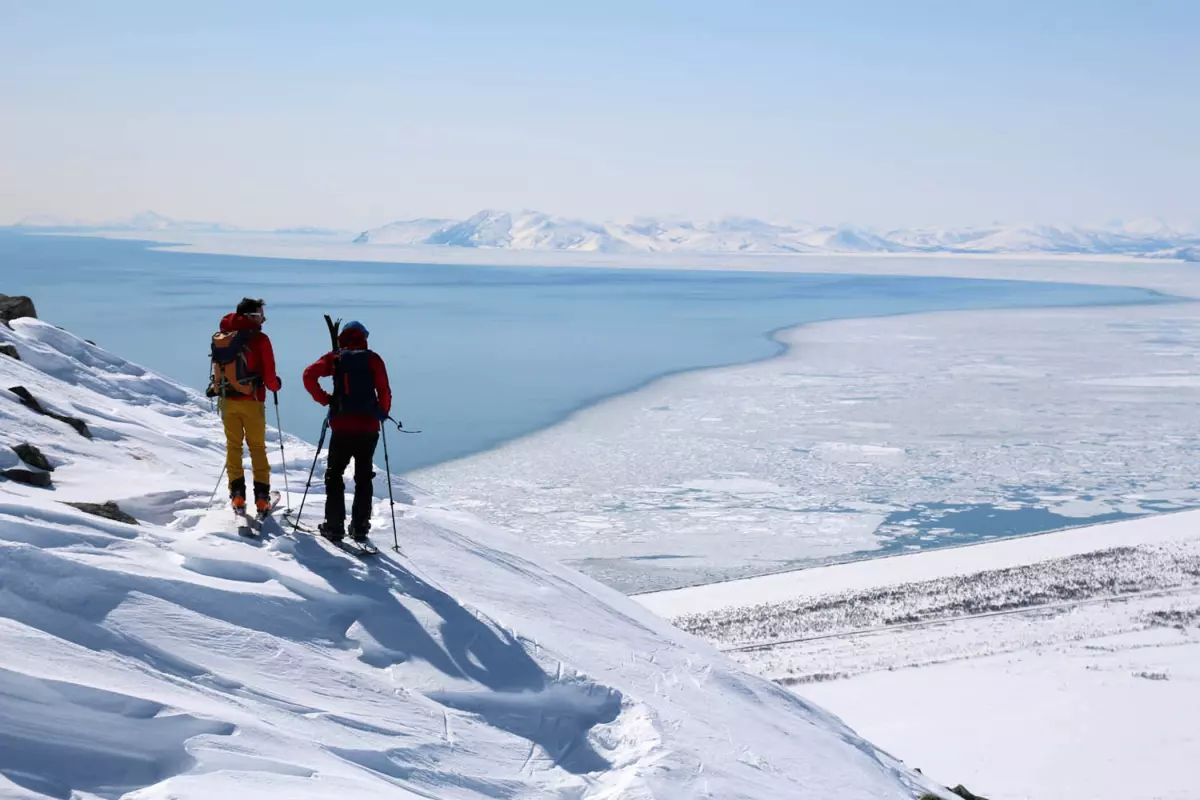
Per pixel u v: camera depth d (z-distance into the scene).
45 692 4.05
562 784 5.55
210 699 4.72
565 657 7.29
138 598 5.41
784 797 6.38
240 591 6.04
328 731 5.00
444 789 4.98
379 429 7.93
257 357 7.84
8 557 5.06
